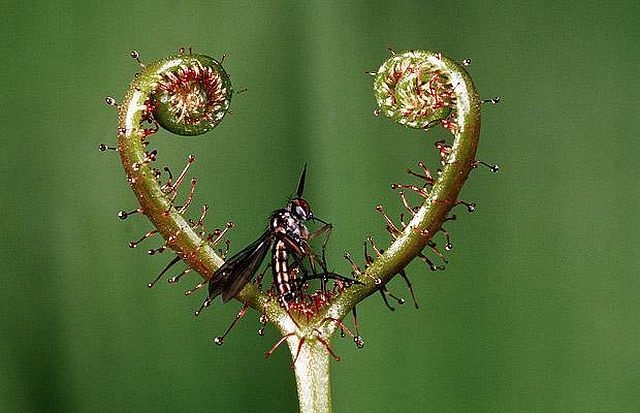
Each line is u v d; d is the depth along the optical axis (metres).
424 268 0.14
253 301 0.12
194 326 0.14
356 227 0.14
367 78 0.14
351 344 0.14
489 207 0.14
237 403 0.14
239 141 0.14
